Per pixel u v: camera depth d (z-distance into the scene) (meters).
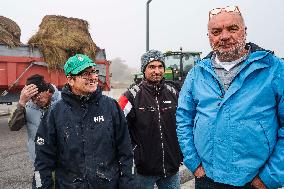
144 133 3.02
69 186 2.32
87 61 2.32
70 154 2.32
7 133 9.89
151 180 3.09
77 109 2.36
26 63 9.91
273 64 1.98
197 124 2.17
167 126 3.04
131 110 3.02
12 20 10.45
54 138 2.39
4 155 7.20
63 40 10.30
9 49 9.62
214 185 2.14
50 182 2.42
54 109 2.39
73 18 10.88
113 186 2.39
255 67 1.97
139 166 3.05
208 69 2.14
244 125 1.98
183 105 2.32
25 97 3.03
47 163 2.40
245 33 2.08
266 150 1.97
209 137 2.10
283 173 1.95
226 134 2.03
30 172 5.99
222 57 2.08
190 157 2.24
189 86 2.29
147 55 3.06
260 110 1.97
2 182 5.45
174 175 3.18
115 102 2.50
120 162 2.46
